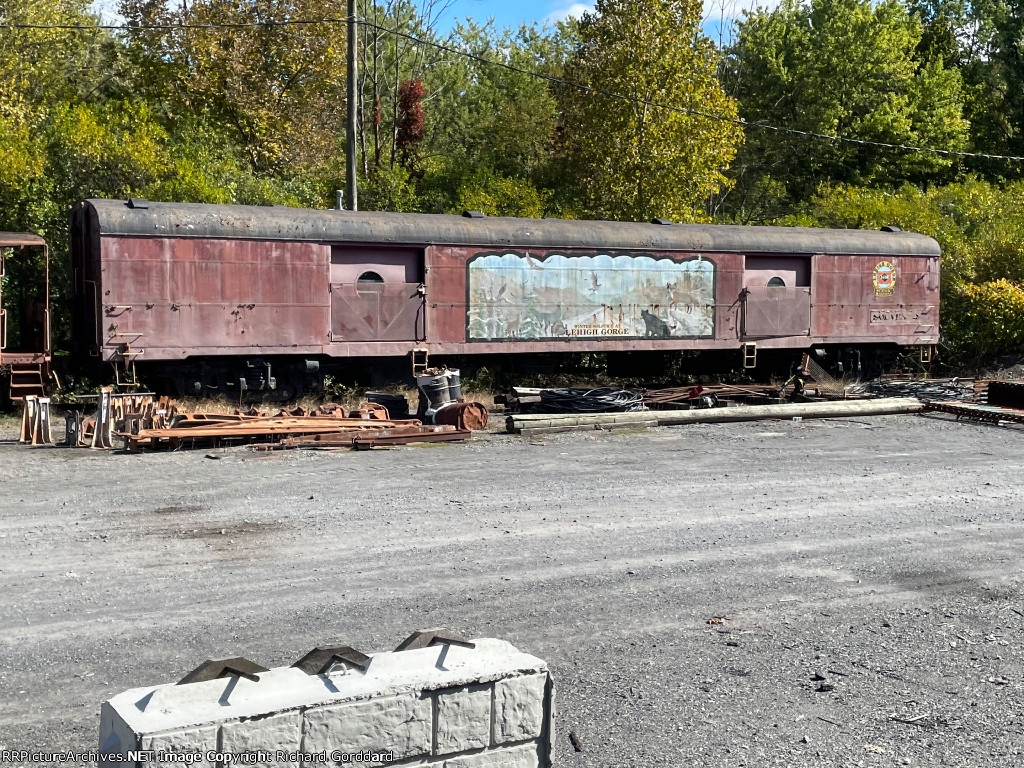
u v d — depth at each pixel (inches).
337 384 776.3
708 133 1316.4
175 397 694.5
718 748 196.5
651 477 482.6
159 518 380.5
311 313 713.6
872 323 950.4
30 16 1218.0
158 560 321.7
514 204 1450.5
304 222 710.5
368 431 588.1
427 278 754.8
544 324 800.3
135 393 622.8
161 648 244.2
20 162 951.0
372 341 737.6
